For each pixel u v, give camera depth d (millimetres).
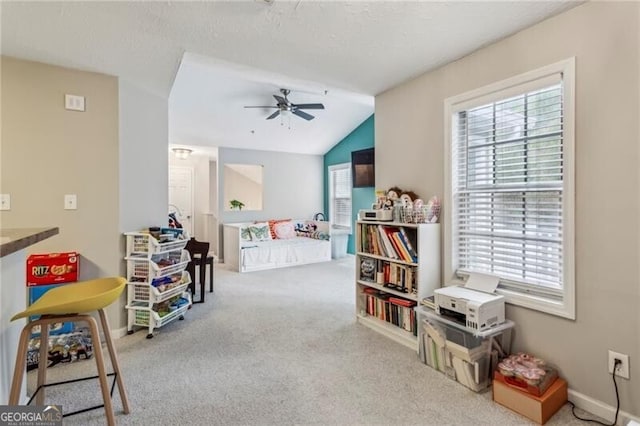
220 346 2652
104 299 1497
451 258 2617
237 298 4004
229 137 6109
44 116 2553
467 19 1997
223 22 2014
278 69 2789
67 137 2631
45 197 2568
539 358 2047
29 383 2066
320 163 7625
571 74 1877
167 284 3045
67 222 2639
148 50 2367
